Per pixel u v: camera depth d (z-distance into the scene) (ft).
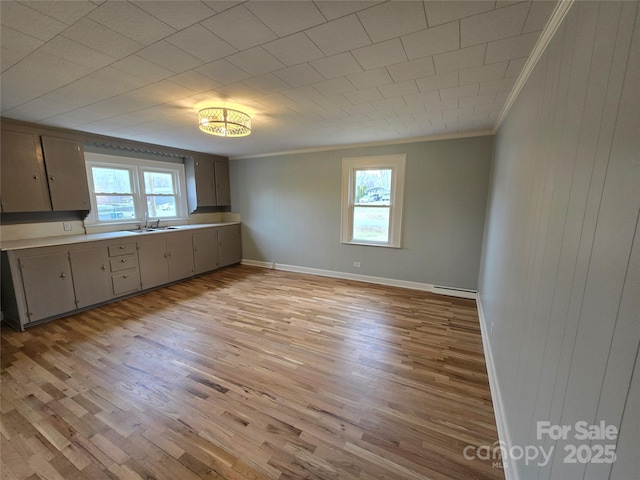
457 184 12.14
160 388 6.41
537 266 4.04
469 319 10.19
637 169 1.85
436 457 4.76
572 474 2.53
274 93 7.00
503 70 5.64
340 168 14.65
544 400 3.34
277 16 4.02
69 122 9.73
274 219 17.21
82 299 10.64
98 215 12.80
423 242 13.16
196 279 15.37
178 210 16.56
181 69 5.69
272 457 4.74
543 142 4.18
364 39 4.63
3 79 6.10
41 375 6.84
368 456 4.77
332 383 6.63
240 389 6.40
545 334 3.51
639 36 1.89
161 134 11.62
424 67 5.62
